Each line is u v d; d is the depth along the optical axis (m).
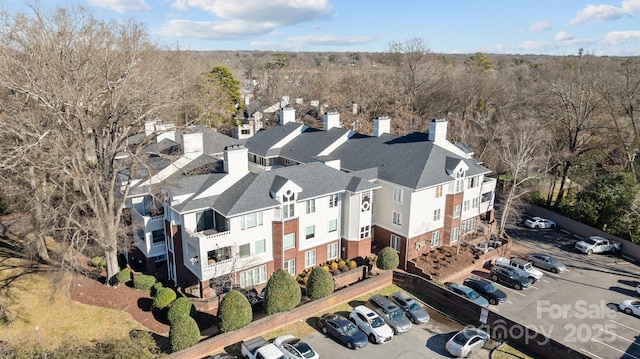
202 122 76.69
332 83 109.56
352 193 41.00
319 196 39.38
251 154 58.16
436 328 33.03
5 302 33.28
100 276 38.81
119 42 43.78
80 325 31.53
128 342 27.45
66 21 34.47
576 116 62.25
